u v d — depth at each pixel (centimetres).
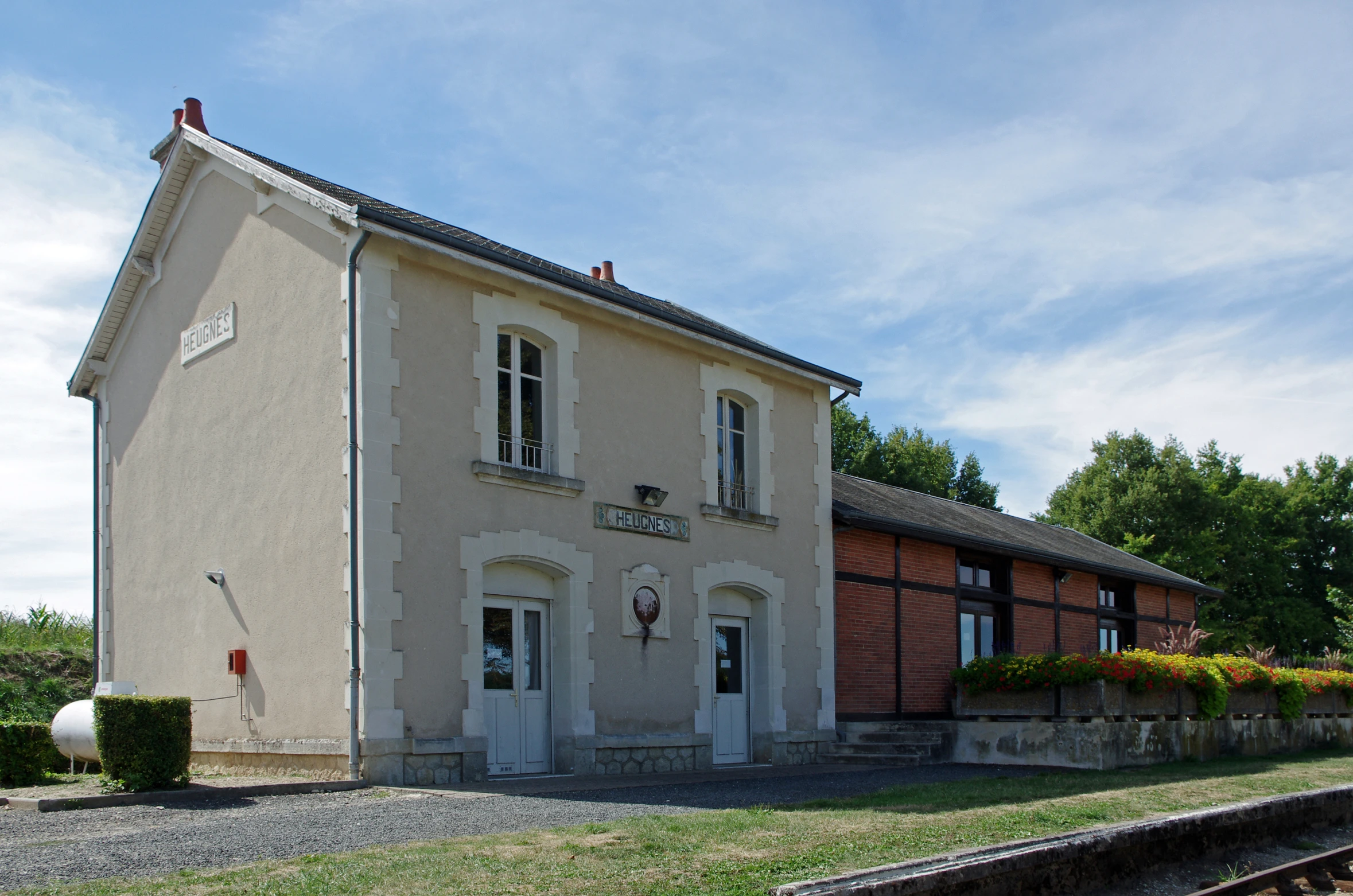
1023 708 1619
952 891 612
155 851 694
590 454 1314
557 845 712
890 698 1725
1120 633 2433
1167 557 4028
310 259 1187
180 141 1357
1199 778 1324
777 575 1557
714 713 1466
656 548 1382
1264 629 4228
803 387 1664
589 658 1272
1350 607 3450
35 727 1105
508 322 1247
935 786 1130
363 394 1096
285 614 1158
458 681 1133
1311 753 1927
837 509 1675
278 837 746
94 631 1473
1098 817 927
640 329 1397
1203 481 4247
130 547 1425
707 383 1496
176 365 1384
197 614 1288
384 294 1130
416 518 1123
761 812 889
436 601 1127
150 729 962
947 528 1906
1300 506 4622
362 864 646
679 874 630
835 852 704
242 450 1252
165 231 1430
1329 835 1030
